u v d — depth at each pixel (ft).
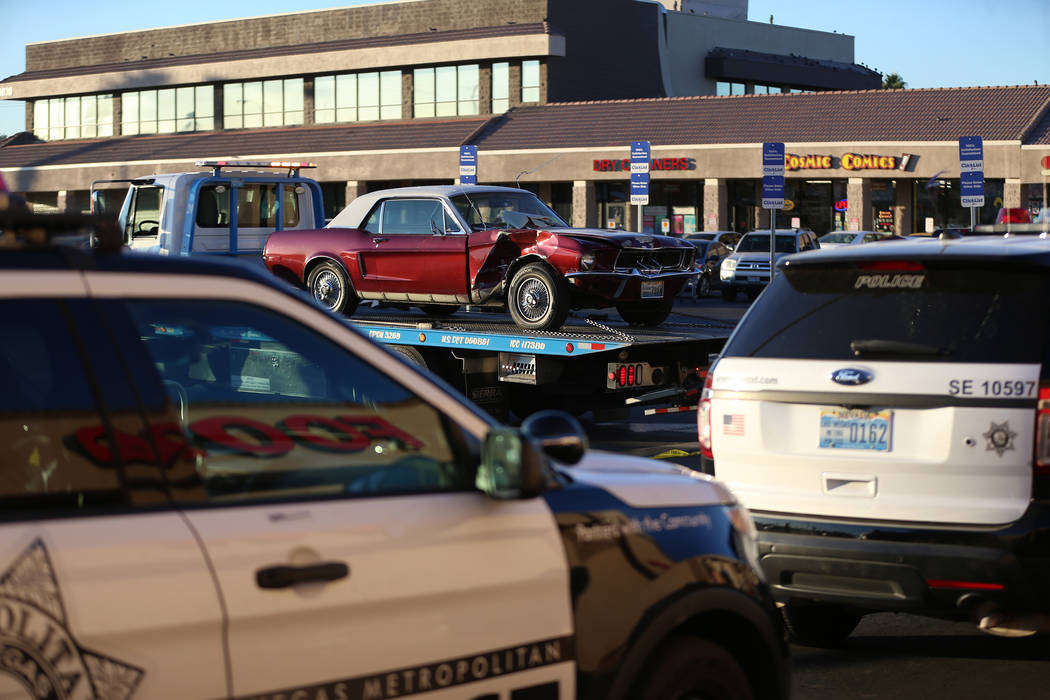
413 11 250.98
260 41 268.00
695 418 60.03
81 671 10.28
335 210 240.32
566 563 13.75
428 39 242.58
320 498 12.23
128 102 281.13
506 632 13.15
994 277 22.58
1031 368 21.67
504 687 13.15
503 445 13.03
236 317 13.47
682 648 15.14
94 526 10.70
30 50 300.81
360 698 11.94
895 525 22.22
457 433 13.47
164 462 11.35
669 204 223.10
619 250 52.21
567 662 13.73
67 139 290.76
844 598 22.68
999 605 21.53
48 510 10.80
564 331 50.19
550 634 13.56
